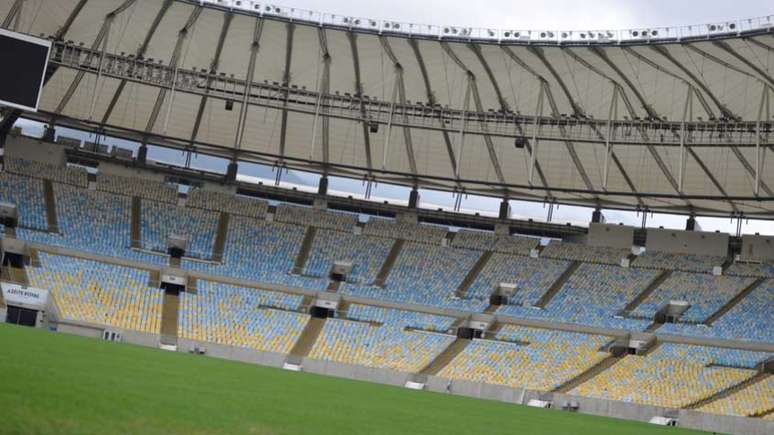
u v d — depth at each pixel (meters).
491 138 67.75
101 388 15.40
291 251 68.38
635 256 69.12
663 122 58.25
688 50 53.47
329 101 66.94
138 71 63.88
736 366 52.84
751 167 61.53
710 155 61.88
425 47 60.09
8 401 11.29
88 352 29.64
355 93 65.81
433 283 66.38
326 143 71.75
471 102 64.38
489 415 30.00
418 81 63.78
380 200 76.88
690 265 66.56
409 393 39.84
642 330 58.59
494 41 57.84
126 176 71.69
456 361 56.53
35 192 65.69
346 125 69.88
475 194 74.88
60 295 56.16
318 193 75.00
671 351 55.69
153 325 56.06
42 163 68.69
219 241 67.56
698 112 58.47
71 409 11.66
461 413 28.50
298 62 64.38
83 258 60.97
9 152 68.56
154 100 68.75
